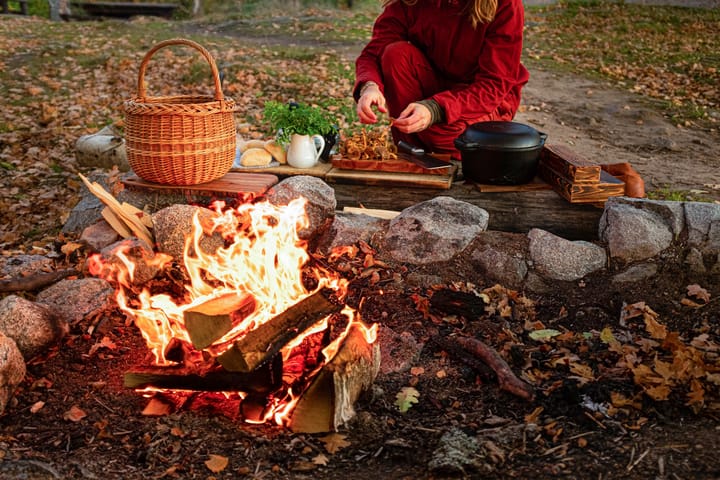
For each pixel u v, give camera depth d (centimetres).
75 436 237
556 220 385
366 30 1412
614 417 246
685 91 909
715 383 257
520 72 432
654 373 266
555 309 333
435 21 416
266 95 807
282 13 1667
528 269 351
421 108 391
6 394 251
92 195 430
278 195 385
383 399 262
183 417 246
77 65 956
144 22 1557
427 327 315
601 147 655
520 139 379
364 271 358
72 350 291
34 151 587
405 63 423
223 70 902
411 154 424
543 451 228
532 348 299
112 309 323
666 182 533
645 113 780
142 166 387
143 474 219
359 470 222
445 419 250
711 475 208
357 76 433
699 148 659
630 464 217
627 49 1189
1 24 1382
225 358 233
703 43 1237
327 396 237
